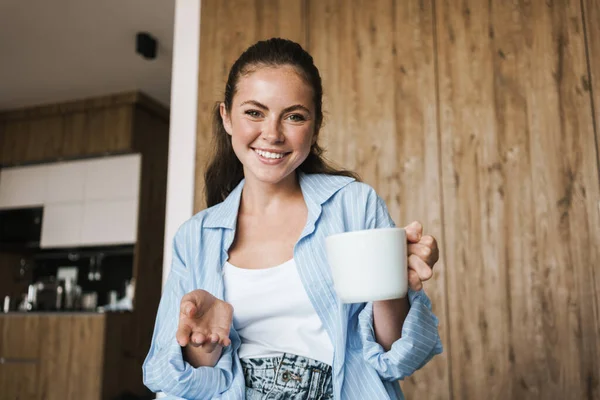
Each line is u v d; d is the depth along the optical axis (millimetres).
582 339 2014
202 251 871
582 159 2113
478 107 2256
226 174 1024
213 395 728
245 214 895
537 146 2168
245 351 790
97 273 5066
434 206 2248
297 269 794
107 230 4629
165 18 3482
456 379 2125
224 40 2592
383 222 843
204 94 2553
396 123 2342
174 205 2475
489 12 2301
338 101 2434
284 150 789
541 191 2139
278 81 778
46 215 4875
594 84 2139
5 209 5031
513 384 2062
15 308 5070
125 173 4691
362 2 2469
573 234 2082
